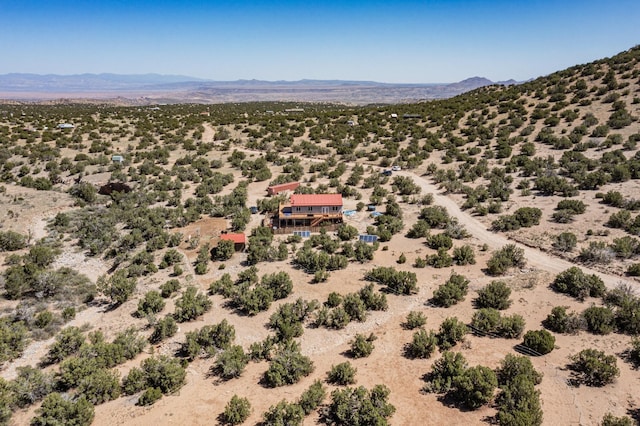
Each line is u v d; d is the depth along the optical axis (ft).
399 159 347.77
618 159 257.96
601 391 95.66
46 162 341.21
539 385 98.89
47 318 138.92
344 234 205.46
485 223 214.48
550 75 511.81
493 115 419.95
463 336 120.37
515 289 148.15
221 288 159.22
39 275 158.30
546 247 177.99
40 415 93.30
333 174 314.96
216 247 193.67
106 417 95.76
